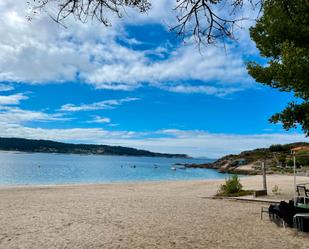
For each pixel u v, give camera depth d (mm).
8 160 125500
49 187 30734
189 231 12289
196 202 20109
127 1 5945
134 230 12445
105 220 14320
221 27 6273
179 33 6391
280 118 17156
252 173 73000
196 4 6152
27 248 10047
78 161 148625
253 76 17312
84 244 10516
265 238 11195
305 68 13336
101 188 30031
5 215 15289
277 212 12945
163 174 76062
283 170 62531
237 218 14812
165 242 10766
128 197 22656
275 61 16453
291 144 96062
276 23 14820
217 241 10867
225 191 24234
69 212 16281
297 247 10086
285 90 16875
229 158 114875
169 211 16734
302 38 14562
